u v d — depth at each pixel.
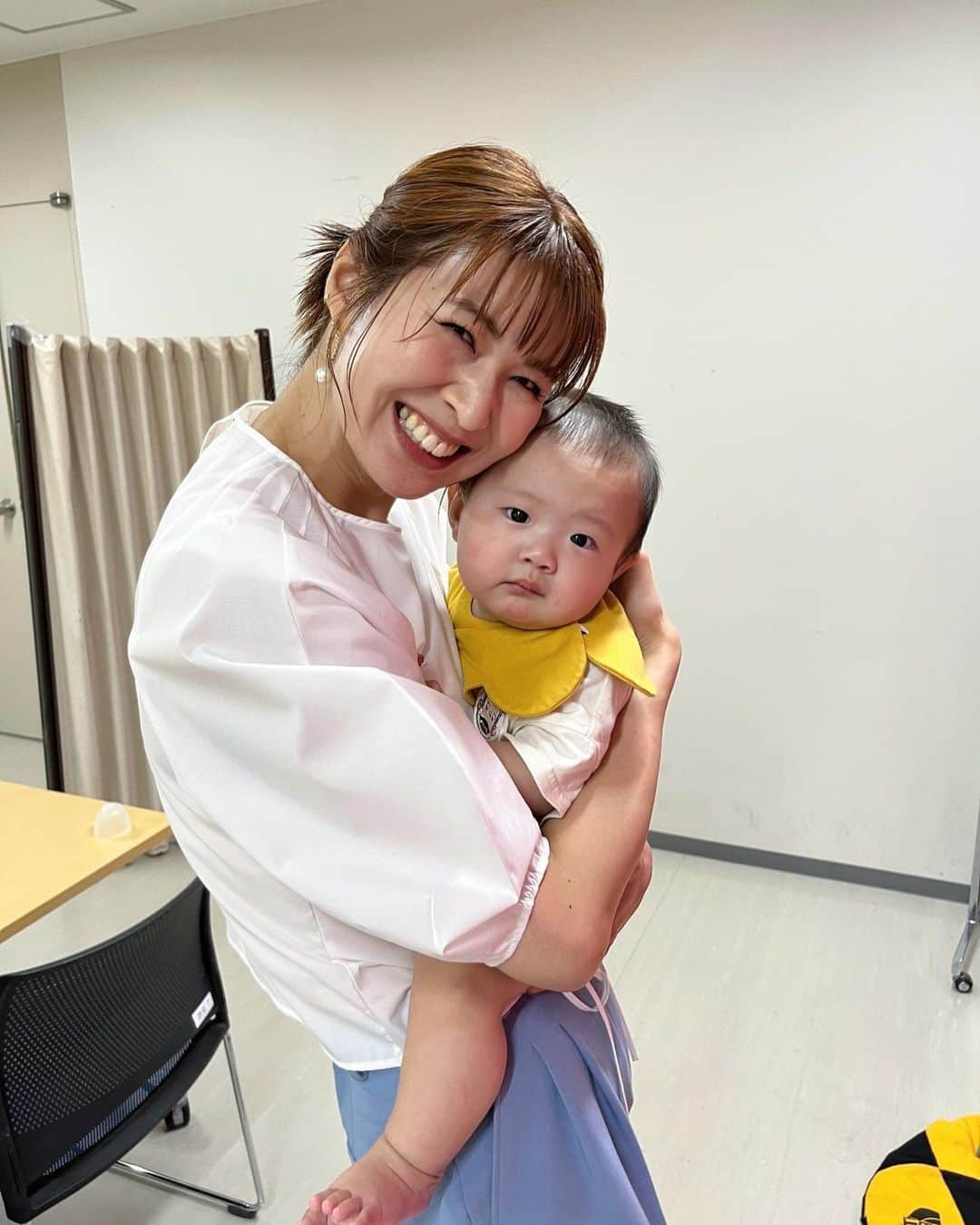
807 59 2.80
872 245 2.85
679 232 3.04
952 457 2.90
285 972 0.94
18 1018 1.48
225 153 3.60
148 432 3.23
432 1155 0.87
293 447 0.88
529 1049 0.94
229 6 3.34
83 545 3.16
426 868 0.78
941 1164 1.95
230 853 0.91
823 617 3.14
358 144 3.39
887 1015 2.58
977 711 3.03
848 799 3.23
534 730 0.94
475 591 1.00
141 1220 1.98
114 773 3.38
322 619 0.78
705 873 3.34
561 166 3.13
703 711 3.35
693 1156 2.14
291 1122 2.23
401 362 0.76
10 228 4.09
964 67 2.66
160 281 3.85
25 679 4.52
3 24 3.45
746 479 3.13
